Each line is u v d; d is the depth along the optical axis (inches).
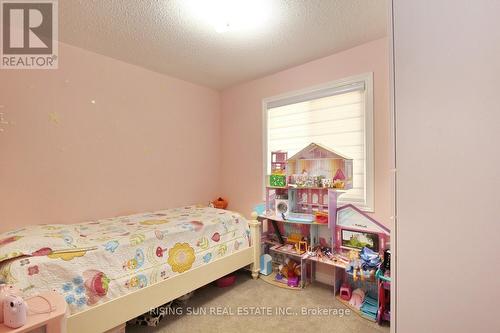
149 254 71.4
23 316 40.1
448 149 31.1
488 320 28.7
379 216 86.4
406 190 34.6
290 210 100.7
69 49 87.8
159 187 114.3
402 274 35.2
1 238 63.2
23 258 53.7
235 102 132.9
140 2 65.7
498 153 27.9
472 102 29.5
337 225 92.9
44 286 53.0
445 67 31.3
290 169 103.0
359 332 69.4
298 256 96.3
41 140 82.3
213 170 138.3
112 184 99.0
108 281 61.7
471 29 29.6
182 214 102.7
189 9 68.8
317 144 95.2
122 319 62.4
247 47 91.0
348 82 92.6
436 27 32.0
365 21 75.7
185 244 81.0
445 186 31.4
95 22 74.8
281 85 113.2
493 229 28.3
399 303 35.6
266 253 110.7
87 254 60.0
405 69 34.5
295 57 99.4
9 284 48.5
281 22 75.8
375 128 87.1
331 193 89.6
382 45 85.3
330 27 78.7
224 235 94.0
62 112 86.5
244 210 129.6
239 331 70.4
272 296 89.1
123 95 102.1
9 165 76.4
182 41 86.4
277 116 115.5
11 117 76.9
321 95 99.8
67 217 87.4
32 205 80.4
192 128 127.9
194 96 128.7
